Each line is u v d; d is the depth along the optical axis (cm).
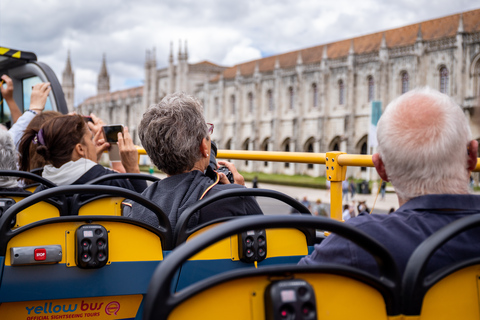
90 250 222
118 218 232
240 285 141
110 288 235
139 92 11488
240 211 266
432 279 155
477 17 5975
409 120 191
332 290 148
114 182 333
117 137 361
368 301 152
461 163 191
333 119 7194
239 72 8594
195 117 276
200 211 259
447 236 153
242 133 8625
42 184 314
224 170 346
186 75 10131
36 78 733
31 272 221
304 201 4388
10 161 327
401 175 193
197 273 247
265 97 8256
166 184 275
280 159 434
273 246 265
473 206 187
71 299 235
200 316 137
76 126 326
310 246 275
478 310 165
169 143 268
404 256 178
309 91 7569
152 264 241
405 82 6359
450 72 5900
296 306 132
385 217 191
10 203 273
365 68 6769
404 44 6456
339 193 371
